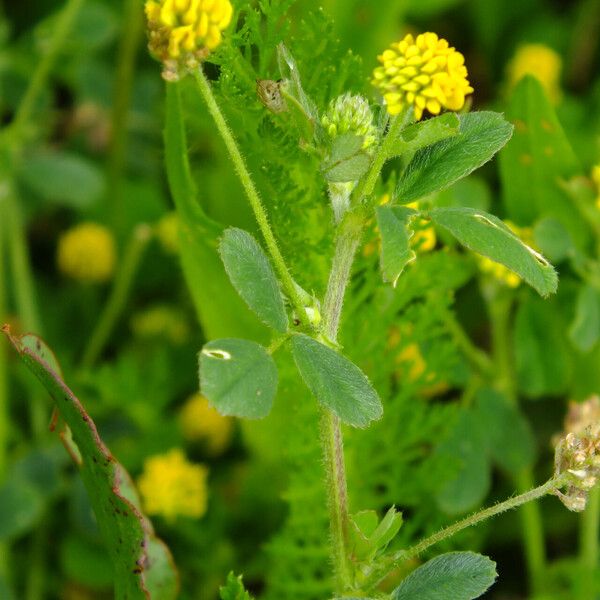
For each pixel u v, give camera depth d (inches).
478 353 6.1
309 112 3.4
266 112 3.9
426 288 4.8
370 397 3.1
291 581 5.2
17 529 6.3
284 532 5.2
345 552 3.6
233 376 2.9
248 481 6.8
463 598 3.3
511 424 6.0
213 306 4.8
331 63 4.1
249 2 3.9
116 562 3.9
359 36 7.3
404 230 3.0
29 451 6.9
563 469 3.5
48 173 7.9
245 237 3.1
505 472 6.4
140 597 3.8
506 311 6.1
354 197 3.3
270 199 4.1
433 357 5.0
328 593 5.2
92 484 3.8
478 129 3.4
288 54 3.4
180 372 7.7
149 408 7.3
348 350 4.9
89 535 6.7
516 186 5.8
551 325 6.1
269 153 4.0
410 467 5.4
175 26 3.0
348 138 3.2
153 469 6.6
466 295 7.4
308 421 4.7
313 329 3.3
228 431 7.4
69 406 3.5
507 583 6.8
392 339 5.5
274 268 4.2
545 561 6.8
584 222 5.8
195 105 4.4
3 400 6.8
